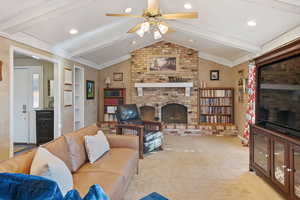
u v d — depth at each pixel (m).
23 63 5.38
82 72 5.78
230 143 5.12
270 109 2.90
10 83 3.07
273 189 2.61
